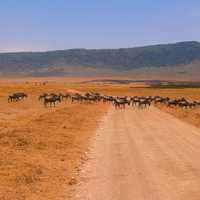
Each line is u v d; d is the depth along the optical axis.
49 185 25.55
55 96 132.00
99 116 83.81
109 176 28.34
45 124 60.81
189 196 22.98
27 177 27.09
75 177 27.98
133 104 125.62
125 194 23.53
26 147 39.56
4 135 46.59
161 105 127.56
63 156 35.94
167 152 38.94
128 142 45.97
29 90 194.38
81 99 140.50
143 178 27.70
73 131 54.25
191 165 32.28
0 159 32.97
